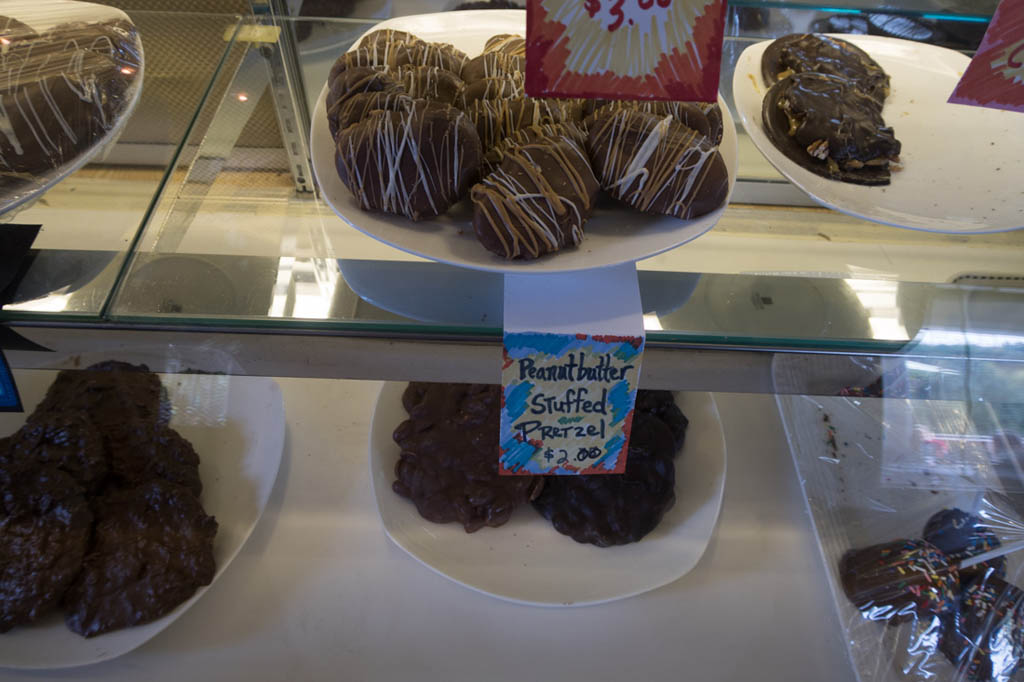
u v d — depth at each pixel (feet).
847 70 3.10
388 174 2.23
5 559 2.83
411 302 2.43
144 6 3.30
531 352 2.17
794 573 3.29
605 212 2.42
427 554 3.19
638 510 3.20
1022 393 2.67
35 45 2.77
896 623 3.06
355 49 2.86
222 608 3.12
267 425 3.59
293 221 2.73
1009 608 2.99
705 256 2.69
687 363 2.51
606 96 2.16
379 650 3.04
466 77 2.82
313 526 3.39
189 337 2.39
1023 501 3.23
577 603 3.04
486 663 3.01
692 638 3.10
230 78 3.03
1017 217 2.57
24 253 2.45
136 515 3.09
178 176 2.72
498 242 2.13
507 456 2.57
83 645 2.85
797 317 2.47
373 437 3.52
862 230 2.85
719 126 2.64
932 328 2.47
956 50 3.29
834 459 3.55
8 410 2.60
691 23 1.97
